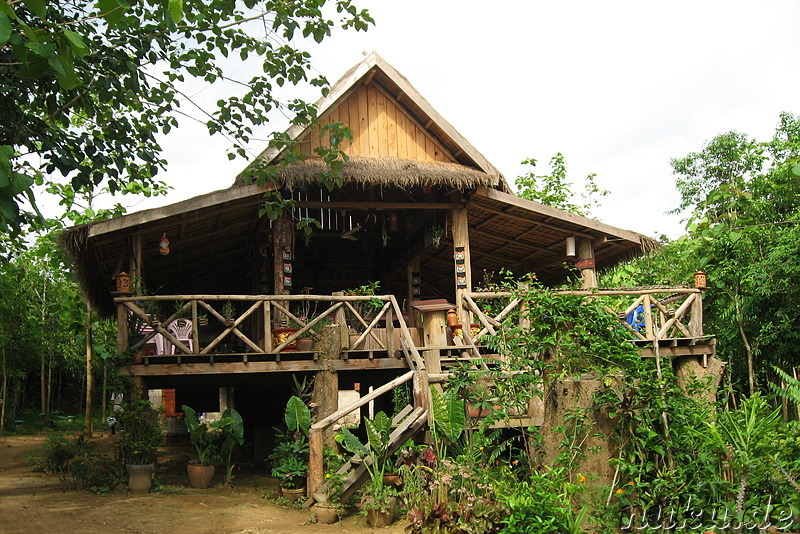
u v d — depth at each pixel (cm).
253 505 689
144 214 847
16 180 336
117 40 605
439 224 1117
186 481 829
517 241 1280
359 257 1489
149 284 1325
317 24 667
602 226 1099
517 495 512
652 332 912
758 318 1050
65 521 604
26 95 591
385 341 935
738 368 1135
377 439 657
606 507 541
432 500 548
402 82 1034
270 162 836
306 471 705
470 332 947
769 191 1068
